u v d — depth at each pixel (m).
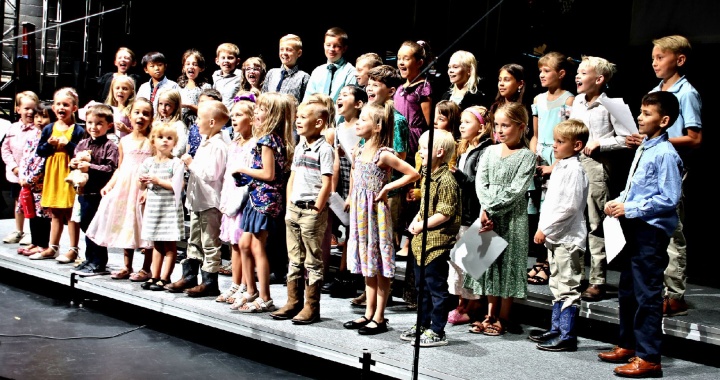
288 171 4.13
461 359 3.44
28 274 5.33
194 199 4.28
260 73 5.22
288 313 3.92
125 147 4.65
